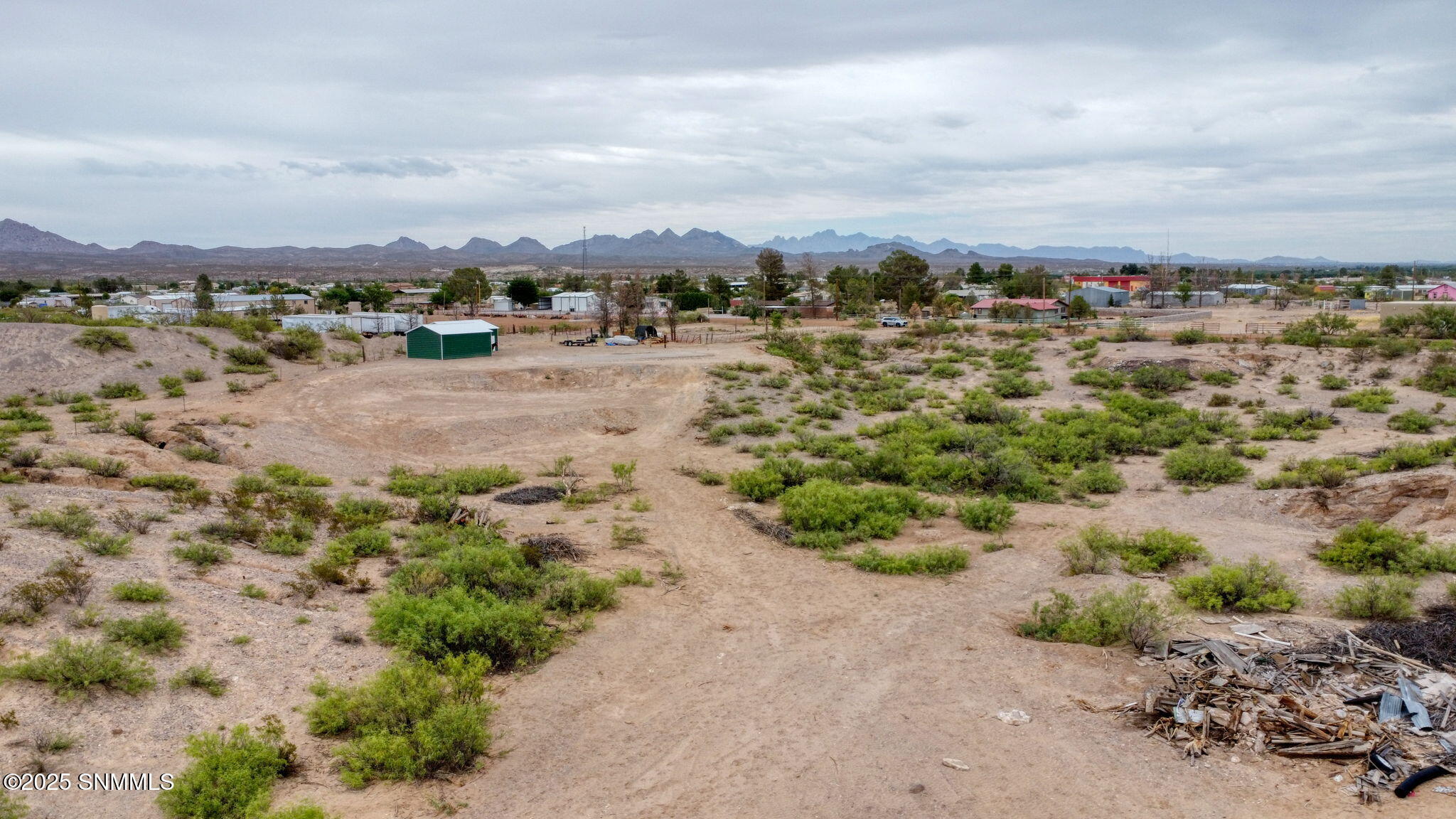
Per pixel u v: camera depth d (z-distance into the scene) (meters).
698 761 11.95
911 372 59.34
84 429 33.56
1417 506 25.73
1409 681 13.19
